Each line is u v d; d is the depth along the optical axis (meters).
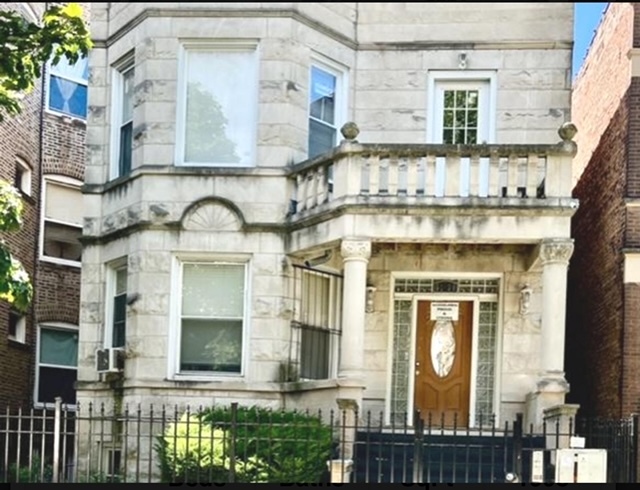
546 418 13.78
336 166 15.16
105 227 17.69
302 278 16.77
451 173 14.91
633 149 15.90
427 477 13.16
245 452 12.91
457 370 16.95
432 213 14.76
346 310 14.70
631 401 15.49
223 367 16.48
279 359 16.23
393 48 17.36
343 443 12.76
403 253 16.91
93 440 16.95
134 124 17.12
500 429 14.78
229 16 16.73
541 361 14.81
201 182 16.62
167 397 16.20
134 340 16.47
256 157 16.56
